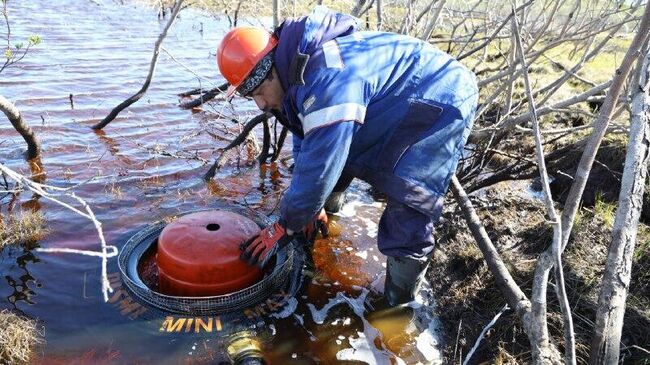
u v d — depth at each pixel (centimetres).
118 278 321
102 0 1148
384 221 297
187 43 870
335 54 242
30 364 261
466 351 289
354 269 349
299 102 248
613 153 407
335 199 397
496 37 425
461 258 349
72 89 627
